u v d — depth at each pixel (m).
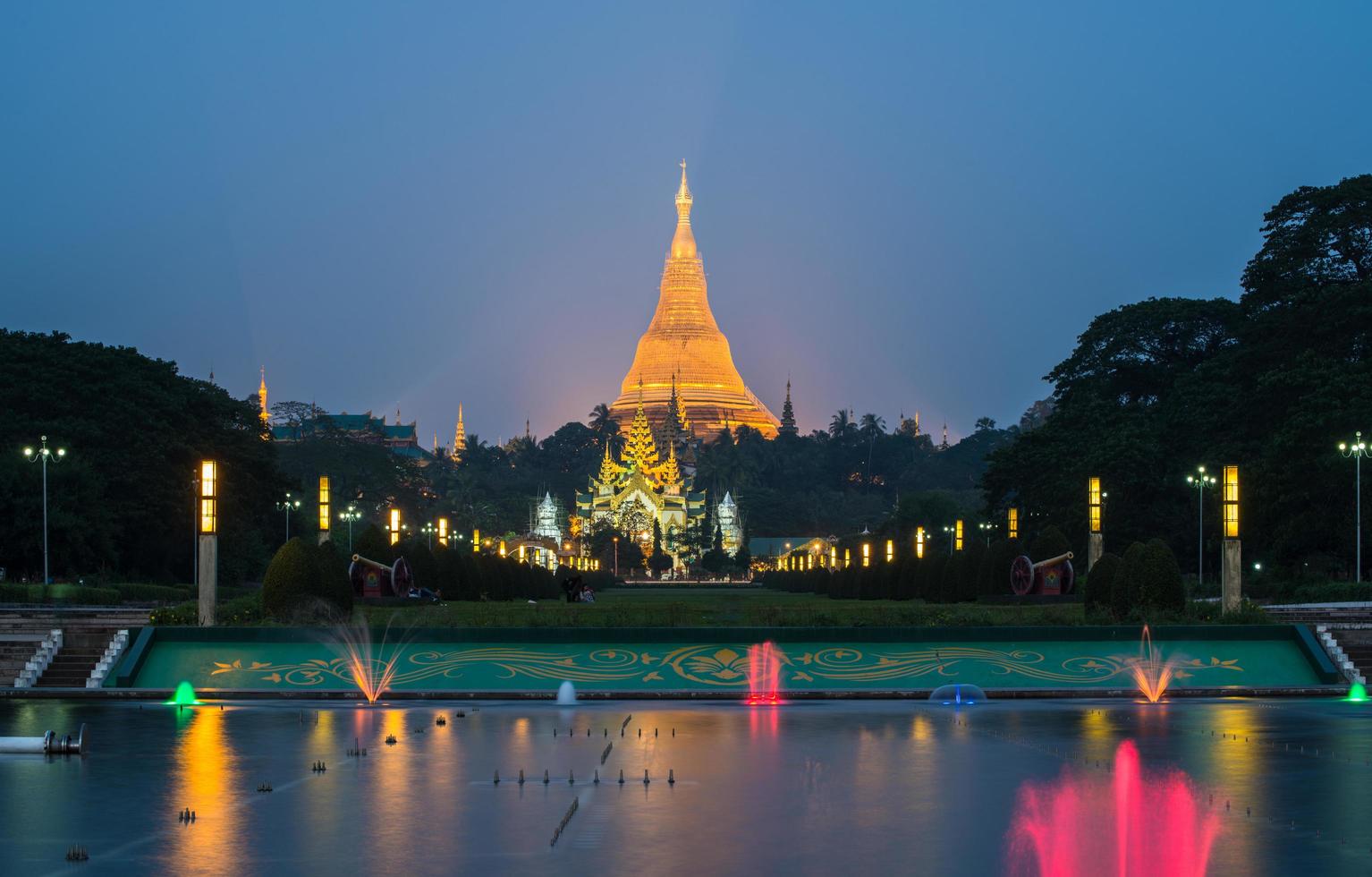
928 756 34.84
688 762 34.06
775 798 29.34
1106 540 117.44
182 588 107.88
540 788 30.48
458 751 35.75
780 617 57.06
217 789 30.33
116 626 54.56
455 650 52.97
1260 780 31.30
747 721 41.94
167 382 130.12
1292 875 22.94
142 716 43.19
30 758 34.56
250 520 138.50
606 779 31.72
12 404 118.38
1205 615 58.62
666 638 53.72
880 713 44.09
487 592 96.12
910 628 54.12
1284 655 53.41
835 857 24.19
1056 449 127.31
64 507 107.56
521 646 53.47
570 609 61.12
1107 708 45.53
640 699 48.34
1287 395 107.56
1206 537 116.00
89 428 116.81
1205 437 118.00
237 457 132.00
